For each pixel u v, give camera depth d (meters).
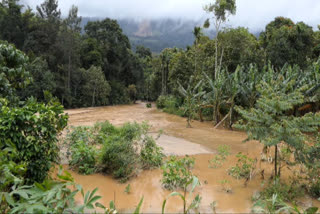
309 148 4.66
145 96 66.50
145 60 70.38
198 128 13.61
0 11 35.09
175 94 29.33
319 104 11.80
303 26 22.00
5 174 3.02
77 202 3.97
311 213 3.34
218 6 18.69
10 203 2.74
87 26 55.03
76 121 15.96
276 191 4.20
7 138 3.83
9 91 6.61
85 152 5.51
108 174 5.38
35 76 27.19
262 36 28.09
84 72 38.03
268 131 4.78
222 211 3.81
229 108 14.54
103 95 39.84
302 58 20.95
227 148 7.79
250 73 13.19
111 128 8.56
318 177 4.73
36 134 4.12
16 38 35.72
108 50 50.19
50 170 4.93
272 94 4.97
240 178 5.29
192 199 4.23
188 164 5.68
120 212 3.71
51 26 35.78
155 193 4.47
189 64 29.05
